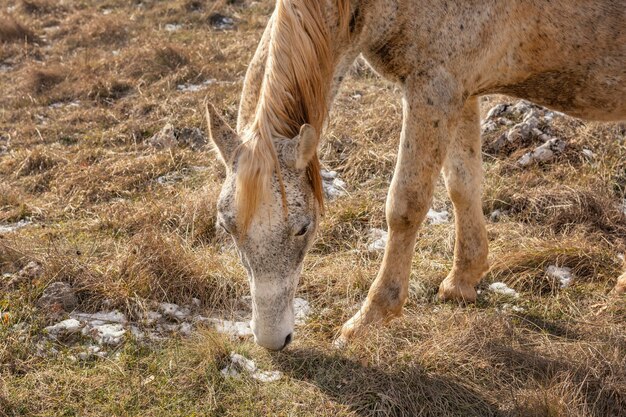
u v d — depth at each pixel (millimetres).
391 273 3188
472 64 2896
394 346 3117
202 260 3816
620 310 3428
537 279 3725
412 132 2949
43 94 6875
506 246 3988
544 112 5254
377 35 2922
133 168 5062
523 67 2988
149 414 2826
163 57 7320
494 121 5266
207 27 8688
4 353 3070
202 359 3092
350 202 4520
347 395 2895
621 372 2953
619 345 3148
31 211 4578
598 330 3287
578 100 3068
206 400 2893
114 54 7883
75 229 4309
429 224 4328
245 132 2639
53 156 5305
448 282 3637
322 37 2721
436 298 3658
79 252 3963
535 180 4590
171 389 2957
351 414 2799
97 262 3832
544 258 3816
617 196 4504
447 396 2877
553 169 4723
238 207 2438
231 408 2859
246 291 3695
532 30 2875
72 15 9352
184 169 5113
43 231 4281
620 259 3861
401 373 2975
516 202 4406
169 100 6359
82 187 4863
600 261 3811
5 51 8172
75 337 3266
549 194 4348
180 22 9031
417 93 2904
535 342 3223
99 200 4758
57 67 7289
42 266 3725
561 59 2928
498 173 4715
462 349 3100
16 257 3836
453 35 2818
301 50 2641
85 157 5332
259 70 2822
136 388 2932
